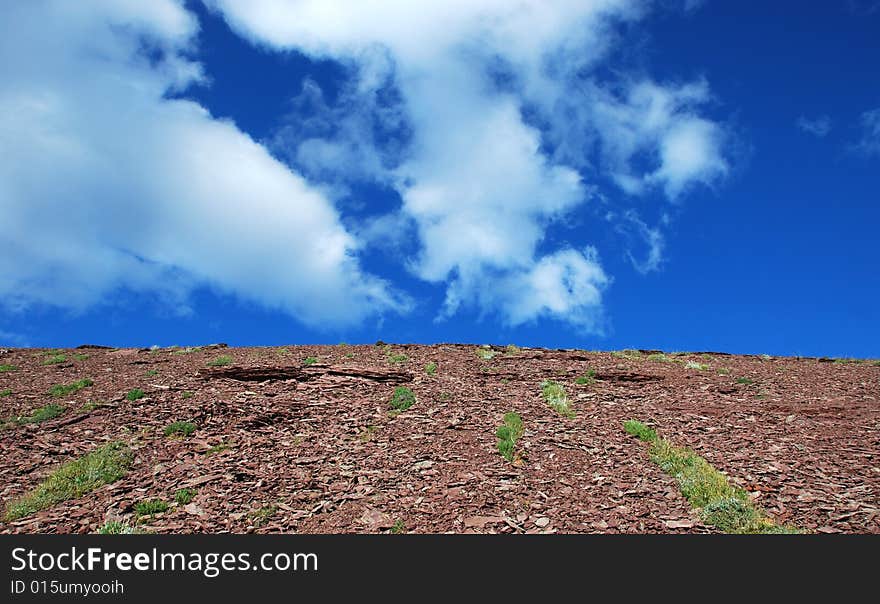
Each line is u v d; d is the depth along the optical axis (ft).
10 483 37.47
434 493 36.24
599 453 41.93
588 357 72.43
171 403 50.16
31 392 55.62
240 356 69.82
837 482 36.68
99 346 82.84
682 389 58.23
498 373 61.52
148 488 36.68
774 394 56.44
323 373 58.90
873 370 68.59
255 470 39.29
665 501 34.96
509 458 40.96
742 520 32.22
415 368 63.00
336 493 36.50
